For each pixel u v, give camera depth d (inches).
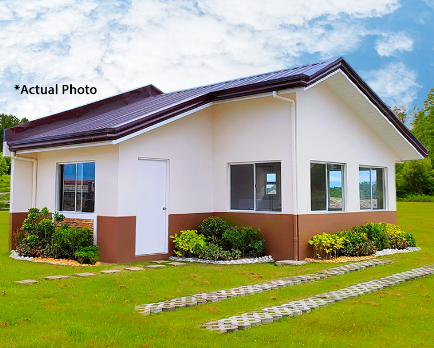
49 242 468.8
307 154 476.4
